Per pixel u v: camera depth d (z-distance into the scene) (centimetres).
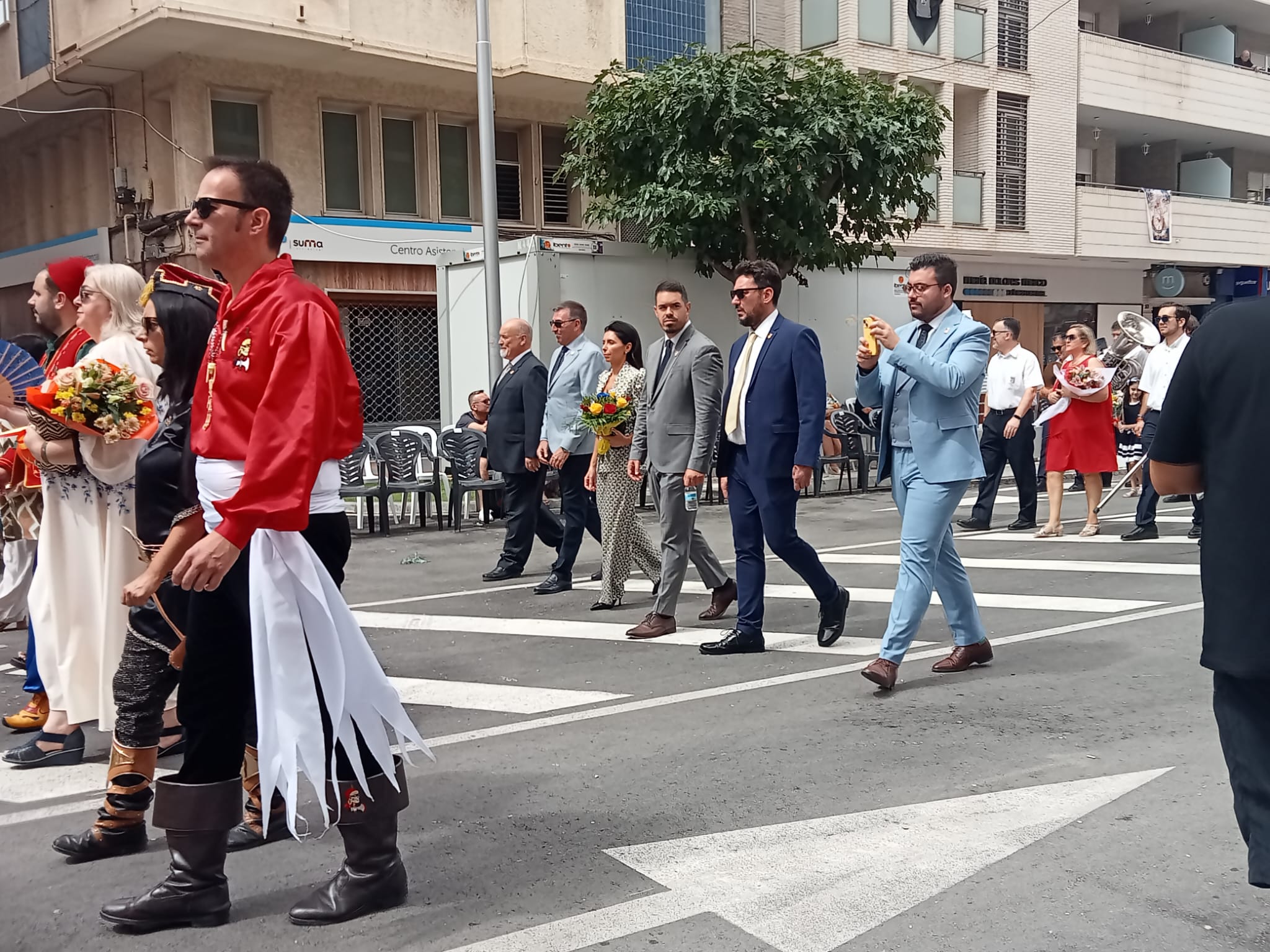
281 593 290
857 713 510
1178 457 278
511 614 752
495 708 531
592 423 738
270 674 289
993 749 455
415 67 1619
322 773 294
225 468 297
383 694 313
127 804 365
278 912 324
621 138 1410
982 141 2259
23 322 1953
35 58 1656
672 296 647
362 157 1692
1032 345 2464
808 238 1407
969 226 2234
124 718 364
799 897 326
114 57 1520
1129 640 639
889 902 322
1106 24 2705
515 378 869
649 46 1923
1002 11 2256
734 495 625
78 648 448
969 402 535
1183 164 2978
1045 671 577
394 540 1113
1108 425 1027
